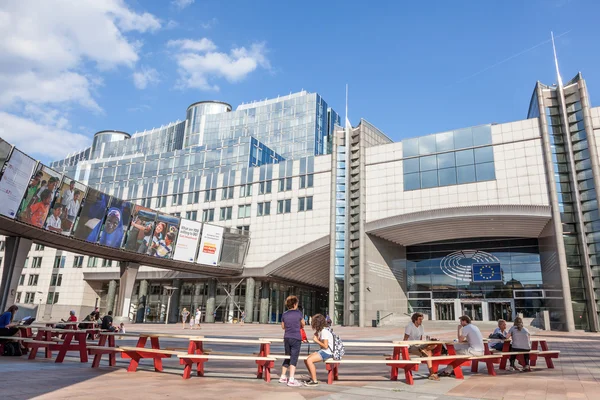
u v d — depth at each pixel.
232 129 112.94
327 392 7.10
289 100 110.94
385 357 10.23
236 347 17.42
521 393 7.14
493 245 48.09
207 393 6.62
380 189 47.19
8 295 30.80
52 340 12.78
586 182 36.94
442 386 7.97
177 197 62.31
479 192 41.72
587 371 10.53
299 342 7.99
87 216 36.94
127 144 122.50
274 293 55.12
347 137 50.66
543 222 40.22
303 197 52.28
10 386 6.57
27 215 30.28
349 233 47.47
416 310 50.19
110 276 62.97
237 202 57.00
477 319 46.66
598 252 35.16
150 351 9.01
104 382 7.38
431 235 48.25
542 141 39.91
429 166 45.06
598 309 34.47
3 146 26.64
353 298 45.31
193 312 56.44
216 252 50.53
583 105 38.28
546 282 43.03
